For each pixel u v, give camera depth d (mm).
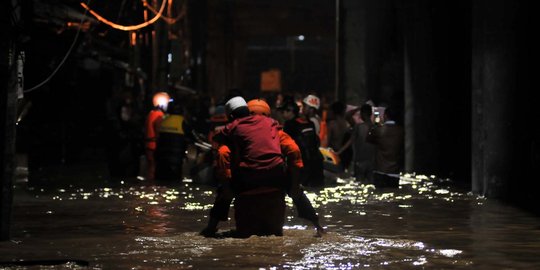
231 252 14219
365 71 46219
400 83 45906
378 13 46344
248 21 118812
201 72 89312
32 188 28797
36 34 34031
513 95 25734
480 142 26484
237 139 16094
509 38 25766
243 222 16109
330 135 34375
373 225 18406
